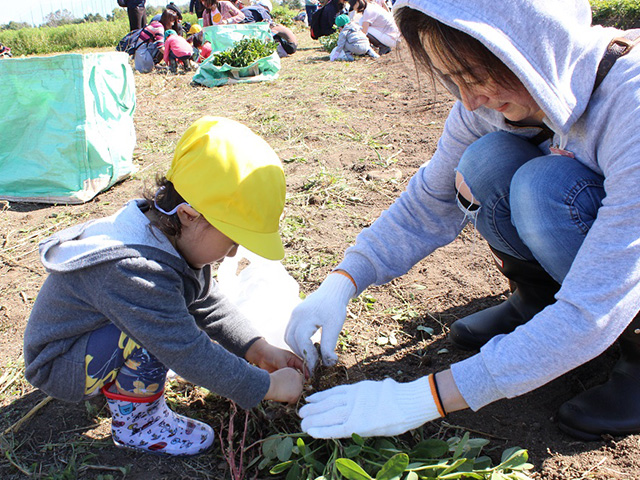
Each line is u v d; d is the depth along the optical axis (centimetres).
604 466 156
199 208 147
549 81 129
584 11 138
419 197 199
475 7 125
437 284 252
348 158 398
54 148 343
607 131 139
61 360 159
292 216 315
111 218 160
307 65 837
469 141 191
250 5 1334
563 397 185
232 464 157
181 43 836
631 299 129
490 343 143
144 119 525
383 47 913
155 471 163
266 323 207
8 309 239
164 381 168
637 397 165
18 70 335
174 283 154
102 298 148
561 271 164
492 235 185
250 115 520
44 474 161
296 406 182
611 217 129
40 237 304
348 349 213
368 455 158
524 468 153
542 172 160
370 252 197
